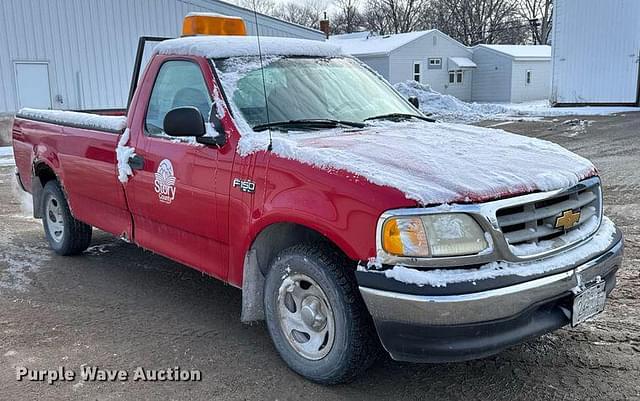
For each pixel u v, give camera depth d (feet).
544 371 11.41
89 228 18.84
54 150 18.04
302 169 10.64
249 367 11.85
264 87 12.64
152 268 18.08
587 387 10.80
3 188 31.60
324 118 13.48
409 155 10.84
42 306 15.10
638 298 14.52
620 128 52.37
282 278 11.28
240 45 14.14
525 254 9.61
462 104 82.53
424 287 9.08
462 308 9.00
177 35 61.05
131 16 58.39
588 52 76.48
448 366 11.71
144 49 18.78
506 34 194.29
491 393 10.73
